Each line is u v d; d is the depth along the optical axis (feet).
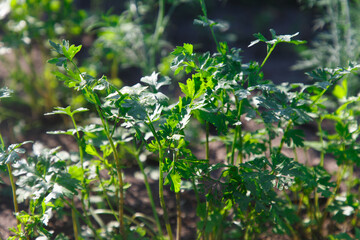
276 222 6.07
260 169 5.41
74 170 5.93
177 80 12.50
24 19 11.58
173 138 4.83
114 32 11.67
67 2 12.30
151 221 8.18
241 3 20.42
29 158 5.85
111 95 4.84
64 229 7.70
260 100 5.19
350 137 6.63
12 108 12.62
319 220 7.60
